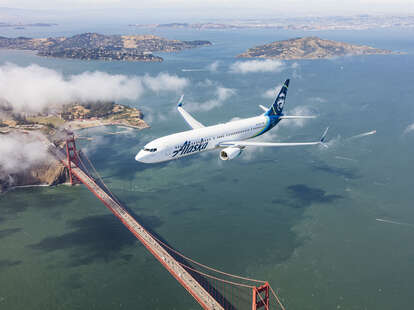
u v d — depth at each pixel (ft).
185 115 454.40
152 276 406.41
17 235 500.74
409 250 448.65
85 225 526.98
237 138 398.62
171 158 334.03
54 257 447.42
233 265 424.05
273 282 392.68
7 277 409.69
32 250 462.60
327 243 465.47
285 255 442.09
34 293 383.24
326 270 411.75
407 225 505.25
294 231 495.00
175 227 512.22
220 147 380.99
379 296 370.94
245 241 473.67
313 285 387.34
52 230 513.86
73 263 434.30
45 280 403.13
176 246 464.24
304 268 416.05
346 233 488.44
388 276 401.29
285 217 532.73
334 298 368.07
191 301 366.43
